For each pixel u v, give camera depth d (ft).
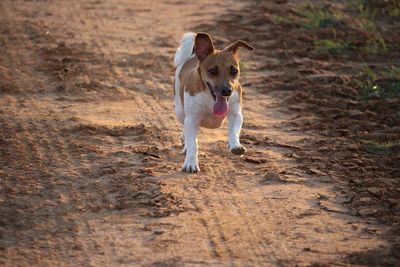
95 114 43.65
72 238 26.86
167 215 28.86
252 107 46.26
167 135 39.99
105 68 54.60
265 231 27.50
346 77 51.52
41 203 30.07
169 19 73.31
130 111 44.70
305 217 28.86
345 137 39.88
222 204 30.22
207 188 32.01
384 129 41.09
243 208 29.81
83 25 69.82
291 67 55.62
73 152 36.52
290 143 39.06
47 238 26.81
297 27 67.97
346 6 75.56
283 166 35.24
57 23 70.18
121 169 34.24
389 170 34.50
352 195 31.17
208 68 32.65
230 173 34.09
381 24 68.54
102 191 31.48
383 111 44.45
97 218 28.68
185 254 25.43
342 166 34.99
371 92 48.39
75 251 25.77
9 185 31.81
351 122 42.16
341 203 30.40
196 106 33.50
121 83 51.01
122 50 60.23
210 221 28.40
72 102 46.11
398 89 48.42
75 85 49.57
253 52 60.13
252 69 55.42
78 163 35.01
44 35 64.49
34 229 27.55
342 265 24.44
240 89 34.42
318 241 26.55
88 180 32.81
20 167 34.14
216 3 81.00
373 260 24.75
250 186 32.40
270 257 25.26
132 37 65.21
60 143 37.86
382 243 26.32
